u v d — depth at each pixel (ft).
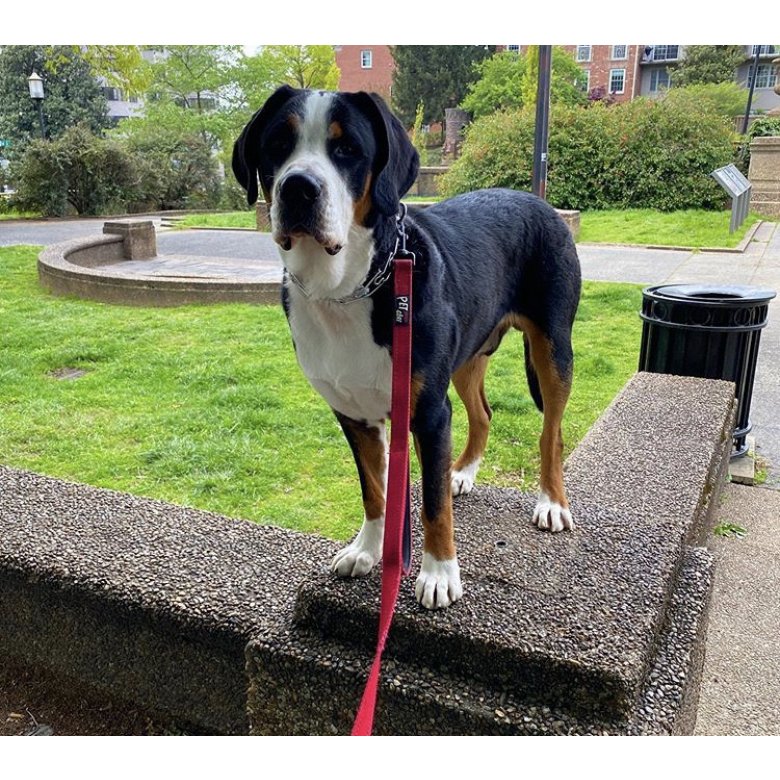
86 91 117.39
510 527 7.59
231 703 7.10
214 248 42.01
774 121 53.52
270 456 13.33
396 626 6.02
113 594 7.22
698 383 13.46
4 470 9.89
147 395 16.62
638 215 49.42
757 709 8.02
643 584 6.47
